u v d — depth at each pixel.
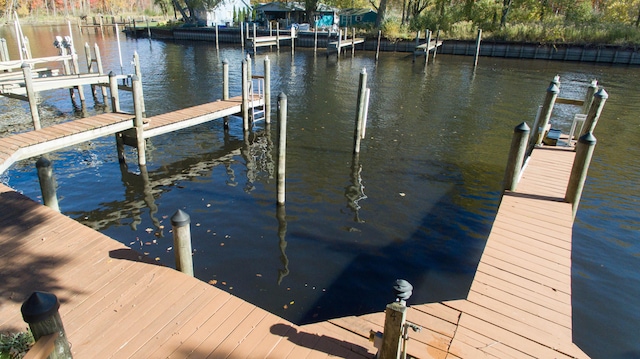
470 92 21.62
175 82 23.69
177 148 13.15
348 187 10.41
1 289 5.04
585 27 35.34
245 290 6.61
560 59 34.25
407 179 10.91
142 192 10.12
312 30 45.50
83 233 6.36
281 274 7.02
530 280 5.16
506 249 5.86
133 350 4.16
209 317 4.67
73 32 54.66
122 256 5.78
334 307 6.29
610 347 5.62
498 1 39.81
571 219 6.80
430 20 40.38
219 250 7.68
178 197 9.87
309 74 26.81
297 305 6.31
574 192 7.23
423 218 8.97
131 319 4.59
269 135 14.44
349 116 16.78
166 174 11.20
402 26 41.88
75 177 10.88
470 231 8.50
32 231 6.38
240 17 53.75
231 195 9.98
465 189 10.38
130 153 12.66
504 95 20.98
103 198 9.78
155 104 18.66
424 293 6.64
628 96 20.91
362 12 49.00
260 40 35.16
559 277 5.24
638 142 13.94
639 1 37.78
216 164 11.93
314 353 4.22
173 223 5.14
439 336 4.18
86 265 5.55
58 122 16.12
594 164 11.98
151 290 5.08
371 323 4.71
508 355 3.96
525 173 8.84
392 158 12.34
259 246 7.84
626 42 32.78
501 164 12.02
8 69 20.47
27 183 10.50
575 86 23.33
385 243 8.02
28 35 47.88
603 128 15.46
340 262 7.40
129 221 8.77
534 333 4.27
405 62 32.75
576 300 6.49
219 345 4.27
